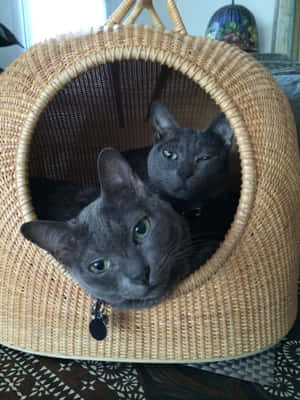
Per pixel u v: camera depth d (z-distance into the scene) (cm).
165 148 41
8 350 36
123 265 26
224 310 31
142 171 47
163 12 102
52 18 96
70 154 60
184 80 55
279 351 34
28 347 34
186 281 30
